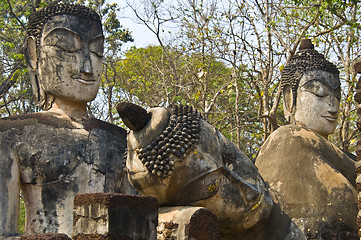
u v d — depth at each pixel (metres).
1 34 13.30
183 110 4.30
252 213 4.35
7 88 13.04
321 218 5.05
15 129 6.06
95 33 6.45
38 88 6.55
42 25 6.39
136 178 4.25
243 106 13.70
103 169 6.27
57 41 6.28
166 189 4.18
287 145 5.48
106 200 3.47
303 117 6.30
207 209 3.97
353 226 5.14
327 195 5.16
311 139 5.55
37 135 6.09
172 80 12.86
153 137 4.15
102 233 3.45
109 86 13.48
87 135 6.32
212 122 11.35
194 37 12.29
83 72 6.30
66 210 6.00
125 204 3.51
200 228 3.89
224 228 4.41
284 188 5.21
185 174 4.16
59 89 6.27
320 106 6.28
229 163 4.39
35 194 6.00
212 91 12.66
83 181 6.14
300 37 10.52
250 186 4.33
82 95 6.33
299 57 6.52
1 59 13.17
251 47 11.54
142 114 4.17
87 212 3.54
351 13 12.08
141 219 3.56
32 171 6.00
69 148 6.15
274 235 4.89
